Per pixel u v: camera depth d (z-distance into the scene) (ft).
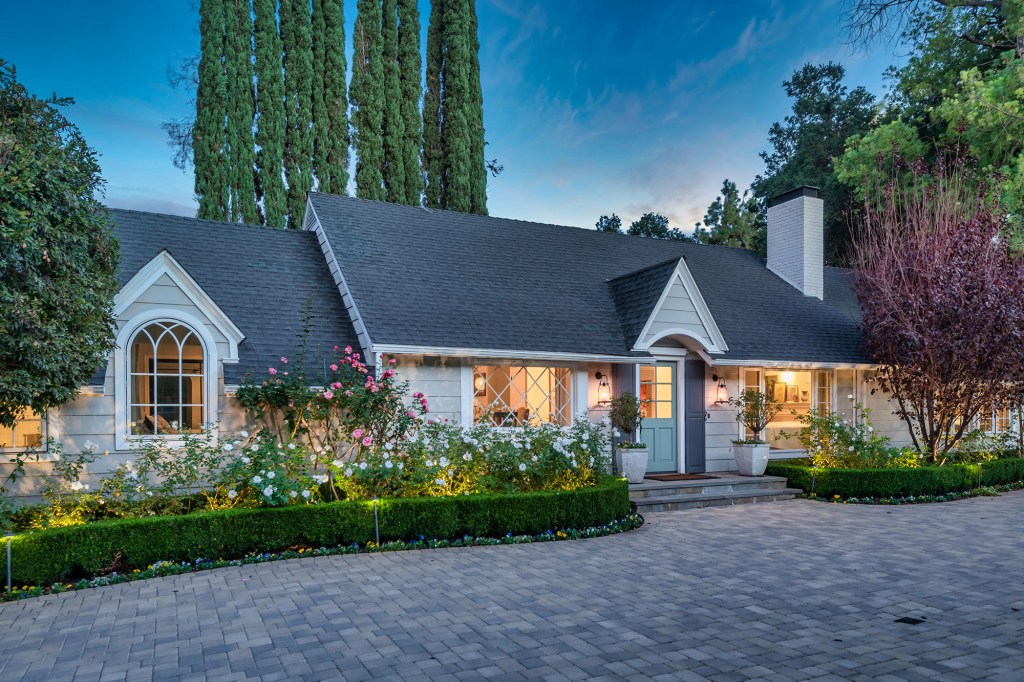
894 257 46.42
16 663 15.79
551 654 16.05
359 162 82.33
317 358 36.55
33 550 22.33
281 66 79.51
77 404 30.71
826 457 44.55
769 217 62.49
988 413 48.06
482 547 28.27
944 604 20.17
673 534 30.89
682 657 15.88
